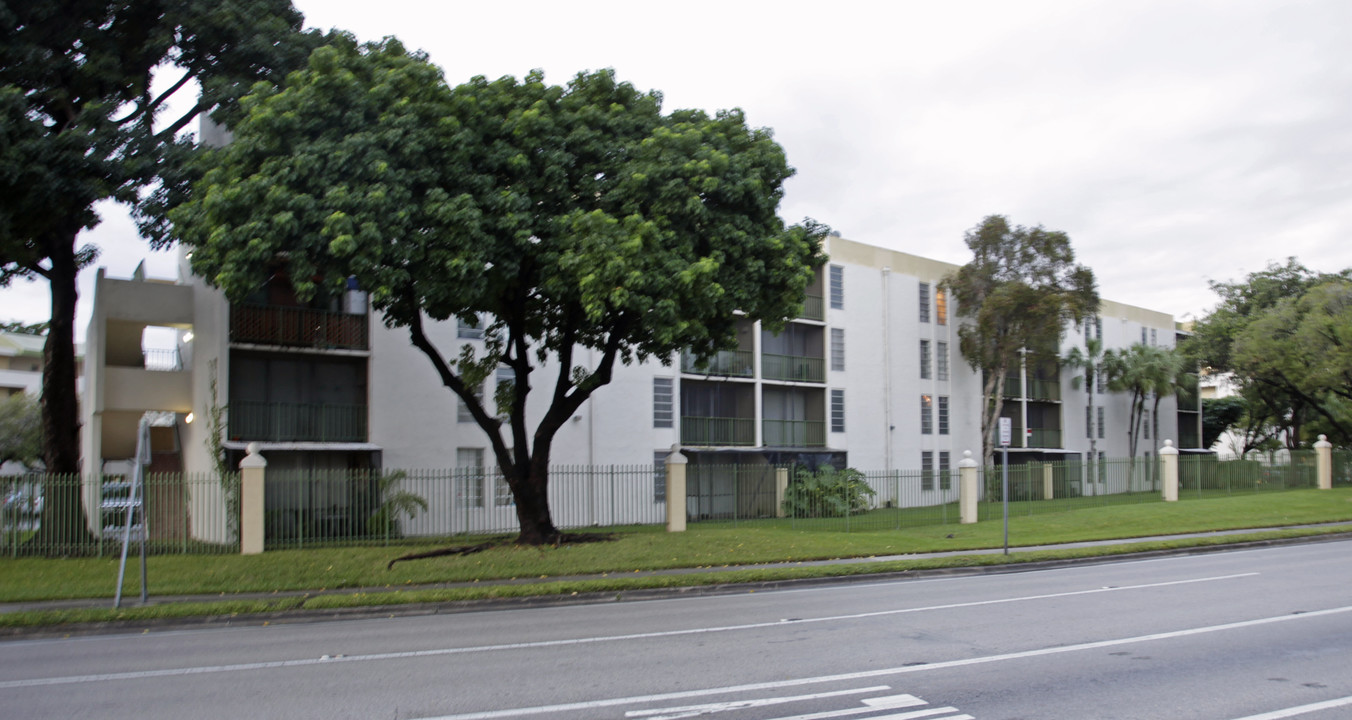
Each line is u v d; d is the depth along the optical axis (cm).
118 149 1827
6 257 2077
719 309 1803
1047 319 3841
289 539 2128
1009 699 735
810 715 692
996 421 4056
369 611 1341
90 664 962
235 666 927
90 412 2384
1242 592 1375
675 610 1311
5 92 1675
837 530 2458
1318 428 5372
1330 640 981
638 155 1706
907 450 3947
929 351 4122
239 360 2355
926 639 1007
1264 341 4225
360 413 2455
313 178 1486
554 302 1922
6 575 1609
